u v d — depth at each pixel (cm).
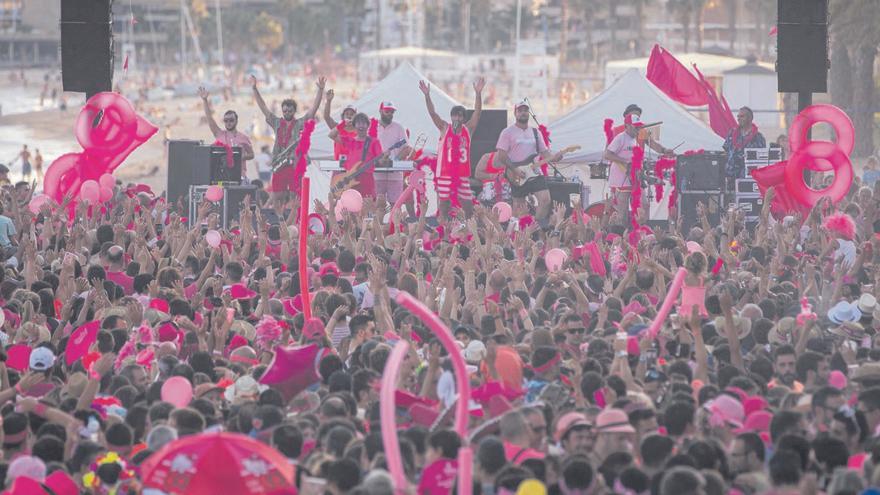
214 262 3628
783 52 5372
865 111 12131
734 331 2614
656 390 2462
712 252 3966
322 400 2320
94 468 2020
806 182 5566
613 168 5897
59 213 4566
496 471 1841
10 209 4941
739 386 2338
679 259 3928
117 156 5238
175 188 6322
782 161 5250
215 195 5347
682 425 2075
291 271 3934
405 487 1692
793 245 4231
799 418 2027
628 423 1975
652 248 4303
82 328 2816
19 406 2173
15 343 2858
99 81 5331
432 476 1847
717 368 2608
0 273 3622
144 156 18212
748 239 4650
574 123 7162
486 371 2486
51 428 2134
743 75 16038
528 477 1769
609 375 2406
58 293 3359
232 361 2736
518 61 19638
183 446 1691
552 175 6712
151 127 5250
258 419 2142
